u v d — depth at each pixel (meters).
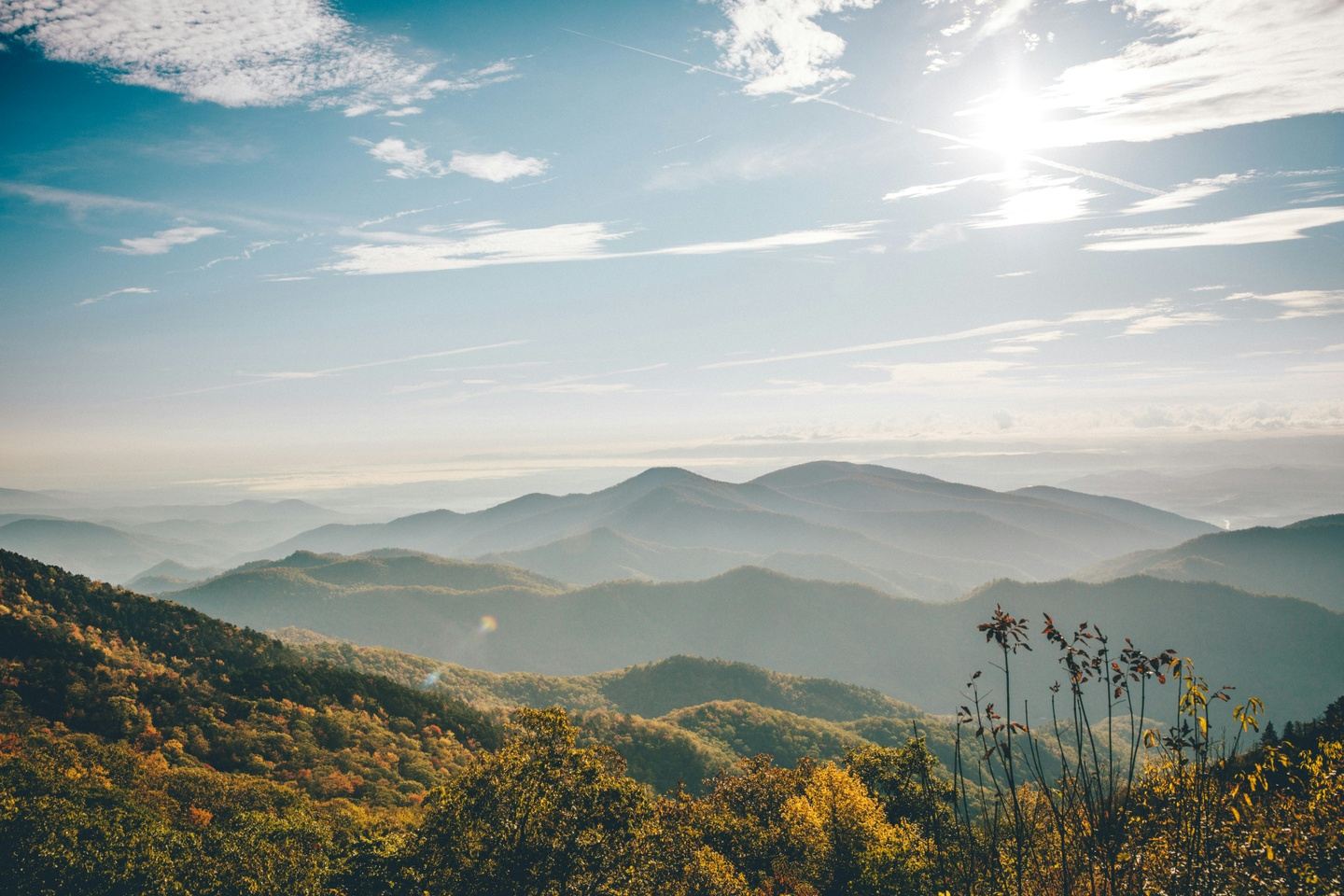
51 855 57.59
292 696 144.38
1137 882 11.84
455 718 168.25
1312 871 12.84
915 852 36.44
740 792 64.00
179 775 95.31
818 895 44.59
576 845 31.44
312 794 109.69
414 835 33.22
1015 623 11.20
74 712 110.94
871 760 61.69
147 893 56.81
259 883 60.69
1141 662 11.07
